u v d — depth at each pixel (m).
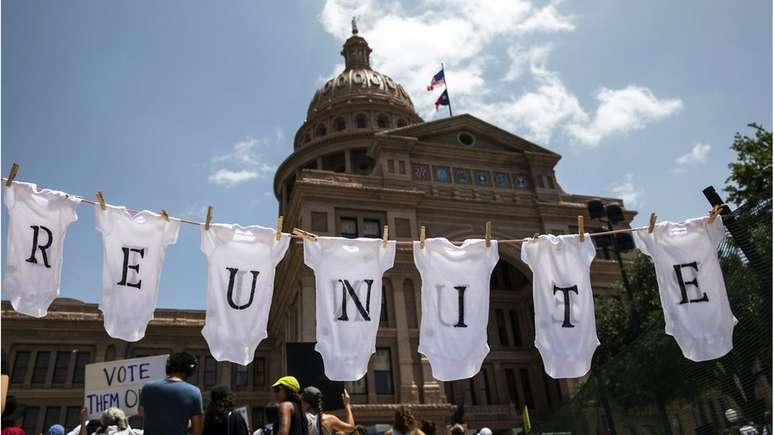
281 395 6.55
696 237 8.84
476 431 33.50
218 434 6.74
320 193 35.34
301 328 31.34
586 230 40.50
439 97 48.69
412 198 36.88
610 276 38.38
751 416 8.54
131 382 11.97
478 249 9.19
